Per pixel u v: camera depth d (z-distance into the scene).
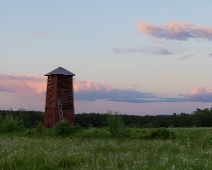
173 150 20.12
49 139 27.61
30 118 75.62
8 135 32.72
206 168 14.09
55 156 15.96
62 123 32.12
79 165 15.06
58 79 44.81
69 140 25.95
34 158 15.44
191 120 66.25
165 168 13.95
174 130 30.58
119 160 15.91
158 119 68.38
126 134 28.83
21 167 14.29
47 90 45.97
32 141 24.16
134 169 13.88
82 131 31.45
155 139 27.16
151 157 16.98
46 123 45.28
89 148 19.94
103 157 16.75
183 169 13.83
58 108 44.25
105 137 28.86
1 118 38.34
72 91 45.69
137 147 20.77
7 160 14.86
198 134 27.67
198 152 18.77
